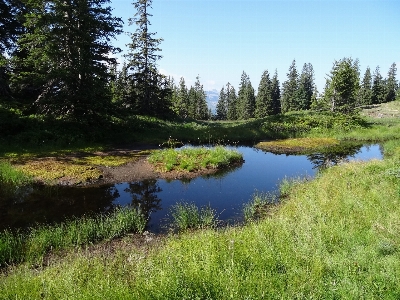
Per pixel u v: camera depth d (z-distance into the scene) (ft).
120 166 50.31
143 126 91.30
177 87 265.13
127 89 131.64
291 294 12.92
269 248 17.46
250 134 96.22
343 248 17.76
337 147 79.30
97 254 22.40
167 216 30.99
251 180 45.68
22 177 39.88
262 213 31.48
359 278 14.17
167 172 48.08
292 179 42.98
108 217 29.22
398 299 12.66
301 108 266.57
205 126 119.34
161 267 16.19
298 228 20.98
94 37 70.13
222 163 53.83
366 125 111.14
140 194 38.14
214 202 35.45
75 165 48.06
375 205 24.90
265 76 253.03
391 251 16.57
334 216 23.44
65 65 67.87
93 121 71.92
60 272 17.46
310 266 15.57
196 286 13.33
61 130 65.05
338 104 134.21
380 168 37.63
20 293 14.64
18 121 62.69
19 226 27.37
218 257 16.57
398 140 82.64
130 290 13.56
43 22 62.49
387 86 289.12
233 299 12.46
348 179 34.76
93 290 13.94
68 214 30.68
